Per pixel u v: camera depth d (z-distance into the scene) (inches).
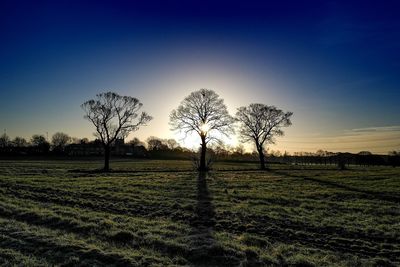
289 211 868.0
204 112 2600.9
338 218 792.3
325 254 524.7
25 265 417.7
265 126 3238.2
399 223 748.6
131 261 441.1
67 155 6186.0
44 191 1109.7
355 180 1827.0
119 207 865.5
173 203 935.0
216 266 450.0
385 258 515.2
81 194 1063.6
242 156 6087.6
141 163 4015.8
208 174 2188.7
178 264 450.3
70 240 522.0
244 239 577.6
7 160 4192.9
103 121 2469.2
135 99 2534.5
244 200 1048.2
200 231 628.1
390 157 4552.2
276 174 2298.2
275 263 467.2
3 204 811.4
